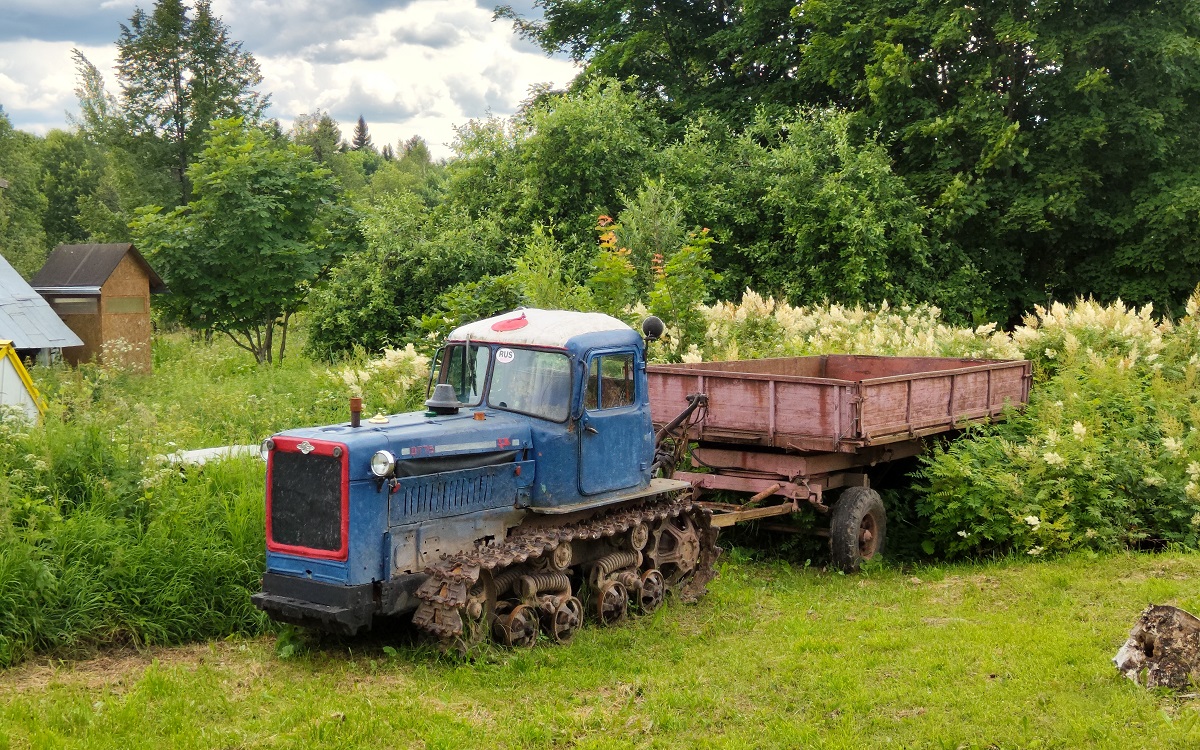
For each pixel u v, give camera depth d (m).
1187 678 6.12
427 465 6.94
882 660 6.91
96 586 7.28
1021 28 21.45
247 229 20.19
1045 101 23.33
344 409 13.41
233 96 37.03
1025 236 24.17
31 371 13.16
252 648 7.26
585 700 6.34
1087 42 21.61
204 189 20.78
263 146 22.05
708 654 7.20
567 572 7.93
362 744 5.55
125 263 17.47
